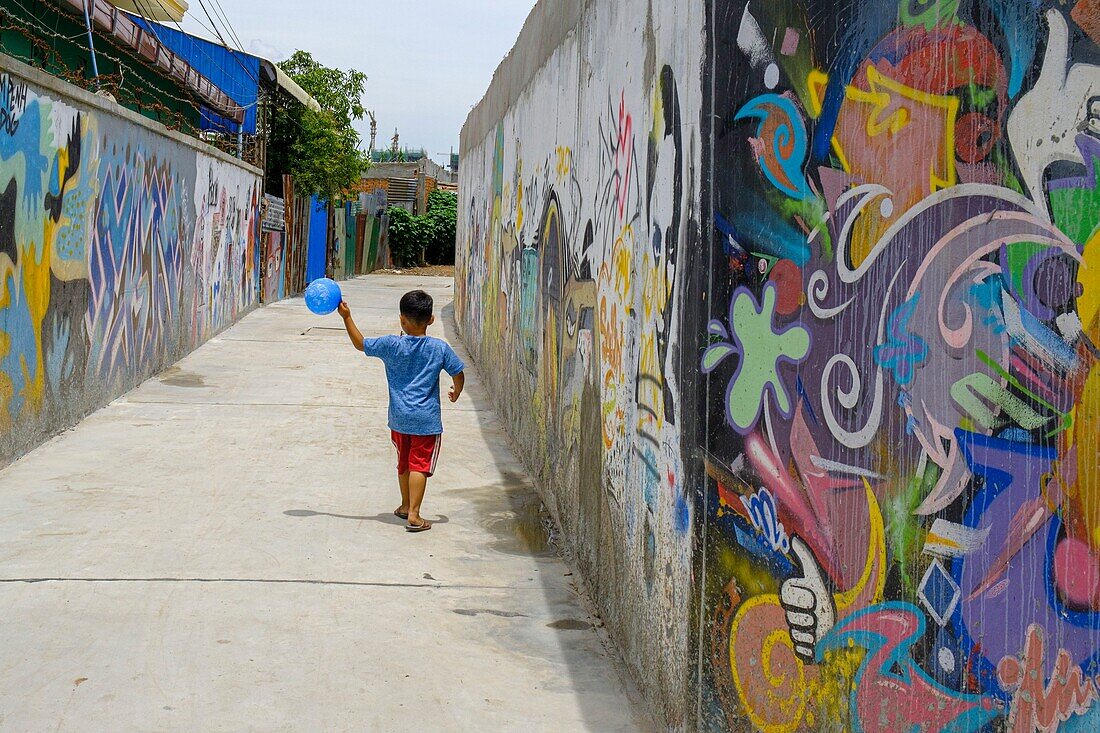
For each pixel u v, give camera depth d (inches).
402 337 225.8
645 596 144.7
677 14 130.6
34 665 146.1
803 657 106.7
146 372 394.6
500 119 393.7
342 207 1063.6
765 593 110.7
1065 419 93.0
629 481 156.9
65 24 433.4
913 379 98.0
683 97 127.3
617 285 168.6
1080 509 93.4
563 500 220.5
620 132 167.3
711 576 118.4
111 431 302.5
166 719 132.7
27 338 267.0
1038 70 91.3
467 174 579.2
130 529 210.7
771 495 109.7
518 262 318.3
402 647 159.8
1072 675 94.6
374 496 248.1
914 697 99.7
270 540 208.7
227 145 617.9
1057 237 91.7
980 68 93.6
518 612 177.9
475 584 190.9
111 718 132.2
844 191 102.0
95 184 323.0
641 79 151.8
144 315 390.3
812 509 105.4
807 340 105.6
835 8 102.0
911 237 97.5
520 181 322.7
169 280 429.7
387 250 1419.8
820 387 104.6
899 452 99.2
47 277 281.4
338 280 1066.1
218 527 215.5
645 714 140.6
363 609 174.7
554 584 193.2
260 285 709.3
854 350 101.7
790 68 106.4
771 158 109.2
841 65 101.7
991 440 95.1
